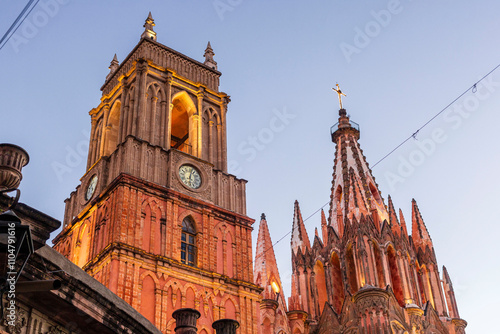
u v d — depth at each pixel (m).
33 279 17.33
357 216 61.31
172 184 49.59
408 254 61.97
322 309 60.66
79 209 51.84
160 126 53.00
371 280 56.16
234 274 48.47
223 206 51.88
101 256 43.91
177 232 47.28
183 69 58.34
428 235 65.81
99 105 59.28
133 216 45.78
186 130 59.91
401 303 57.94
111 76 60.28
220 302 46.22
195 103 56.88
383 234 60.53
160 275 44.28
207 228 49.22
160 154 50.81
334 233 63.19
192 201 49.69
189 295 45.12
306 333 58.19
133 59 57.97
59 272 18.00
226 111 58.38
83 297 18.75
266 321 55.44
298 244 65.38
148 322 21.44
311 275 62.75
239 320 46.28
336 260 62.75
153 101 53.59
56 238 52.41
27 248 14.66
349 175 65.62
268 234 62.31
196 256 47.66
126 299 41.62
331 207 66.69
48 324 18.36
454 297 61.78
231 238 50.34
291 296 59.75
